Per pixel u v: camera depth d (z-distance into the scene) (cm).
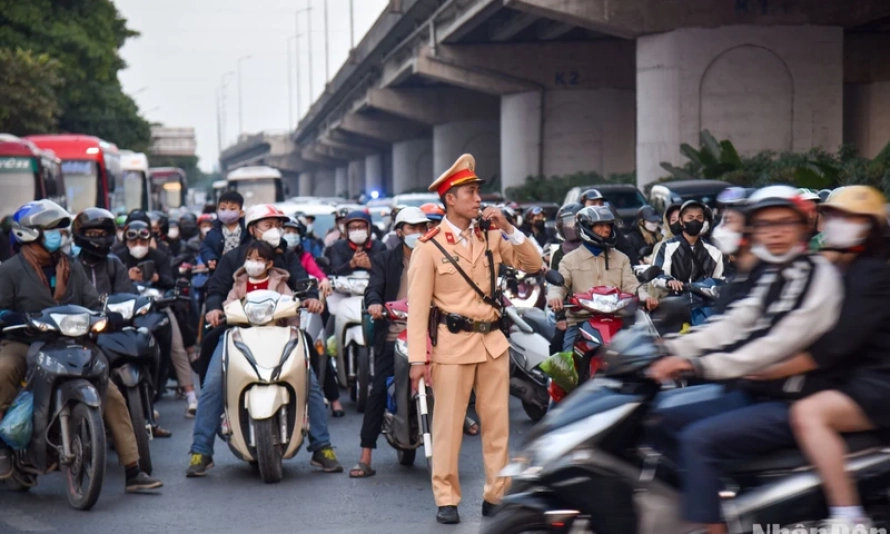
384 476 896
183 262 1548
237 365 862
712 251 999
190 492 850
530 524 495
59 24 5347
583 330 910
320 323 1130
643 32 3469
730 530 481
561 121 4969
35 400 791
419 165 8012
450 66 4928
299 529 736
